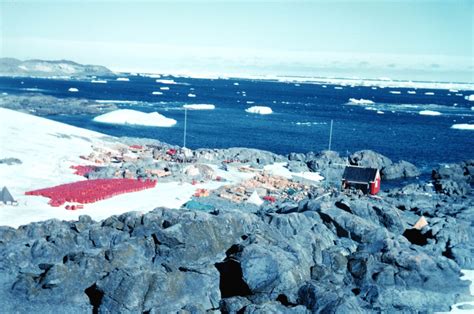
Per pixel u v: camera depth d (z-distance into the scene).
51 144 93.00
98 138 108.00
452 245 48.53
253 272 38.31
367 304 39.34
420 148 144.88
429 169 114.12
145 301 36.41
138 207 62.47
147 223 47.50
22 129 101.12
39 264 42.44
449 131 182.88
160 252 43.25
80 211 59.34
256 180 82.75
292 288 38.31
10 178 70.56
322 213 51.88
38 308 36.84
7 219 54.25
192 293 38.69
